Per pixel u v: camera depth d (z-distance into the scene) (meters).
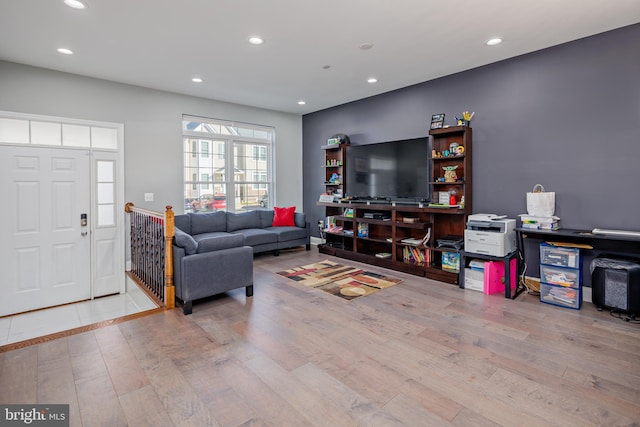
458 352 2.38
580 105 3.39
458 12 2.81
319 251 5.91
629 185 3.14
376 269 4.73
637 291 2.90
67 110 4.25
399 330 2.75
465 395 1.90
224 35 3.21
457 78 4.34
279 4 2.66
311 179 6.82
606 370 2.14
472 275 3.79
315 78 4.52
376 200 5.12
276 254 5.68
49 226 3.80
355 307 3.27
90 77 4.40
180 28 3.06
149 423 1.70
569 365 2.21
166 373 2.14
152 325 2.88
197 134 5.56
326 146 5.87
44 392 1.95
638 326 2.80
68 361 2.29
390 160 4.88
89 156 4.09
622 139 3.16
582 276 3.35
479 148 4.18
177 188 5.26
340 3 2.66
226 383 2.03
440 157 4.29
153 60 3.84
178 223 5.07
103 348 2.47
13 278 3.59
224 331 2.75
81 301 4.03
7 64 3.83
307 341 2.57
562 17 2.90
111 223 4.29
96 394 1.93
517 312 3.12
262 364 2.24
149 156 4.95
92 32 3.13
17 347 2.48
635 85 3.07
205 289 3.22
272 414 1.76
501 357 2.31
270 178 6.63
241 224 5.83
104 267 4.23
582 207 3.42
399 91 5.04
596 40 3.26
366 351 2.41
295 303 3.39
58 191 3.86
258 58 3.79
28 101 3.97
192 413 1.77
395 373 2.13
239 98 5.56
